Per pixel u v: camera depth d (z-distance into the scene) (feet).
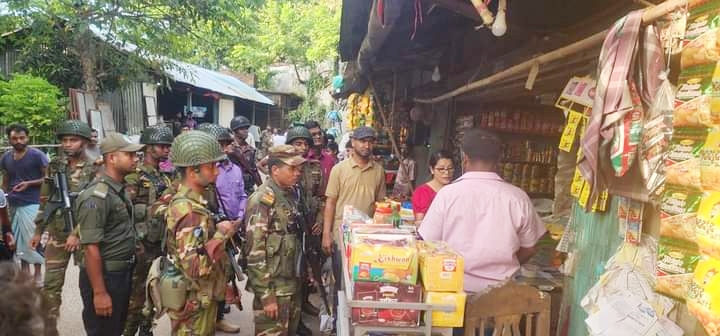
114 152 9.61
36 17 28.91
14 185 15.30
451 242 7.46
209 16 34.58
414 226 9.66
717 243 3.78
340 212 13.07
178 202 8.00
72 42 32.63
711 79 4.21
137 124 43.93
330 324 11.66
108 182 9.57
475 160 7.66
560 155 9.89
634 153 5.28
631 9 7.91
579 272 7.50
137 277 10.98
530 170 18.30
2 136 26.13
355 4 13.67
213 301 8.41
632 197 5.74
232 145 15.75
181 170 8.23
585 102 7.10
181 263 7.81
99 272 9.23
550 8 10.26
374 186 13.33
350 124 27.63
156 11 35.29
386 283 6.11
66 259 12.25
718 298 3.69
